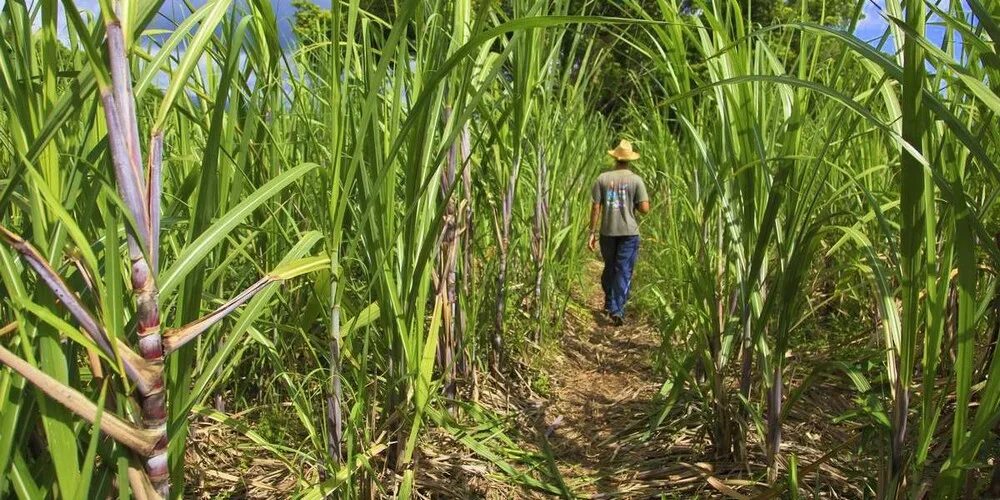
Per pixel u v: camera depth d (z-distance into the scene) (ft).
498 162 9.41
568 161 13.51
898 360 4.50
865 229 8.77
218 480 6.39
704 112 8.78
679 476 7.23
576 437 8.75
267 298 3.83
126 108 2.66
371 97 4.14
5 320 3.14
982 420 3.41
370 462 6.06
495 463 7.17
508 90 9.04
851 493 6.23
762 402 6.87
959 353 3.46
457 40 7.00
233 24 4.18
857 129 9.71
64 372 2.84
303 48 7.09
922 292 6.28
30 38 3.10
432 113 5.96
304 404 5.35
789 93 5.92
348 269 5.25
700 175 9.30
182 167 6.72
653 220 19.49
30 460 3.21
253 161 6.32
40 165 2.86
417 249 5.97
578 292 18.20
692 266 8.09
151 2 2.83
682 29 6.36
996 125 4.83
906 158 3.50
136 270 2.80
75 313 2.65
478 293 9.11
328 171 4.65
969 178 6.45
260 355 7.22
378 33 7.29
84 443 3.18
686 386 9.04
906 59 3.24
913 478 4.08
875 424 4.92
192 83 6.10
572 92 12.63
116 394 3.03
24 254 2.47
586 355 12.84
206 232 3.19
